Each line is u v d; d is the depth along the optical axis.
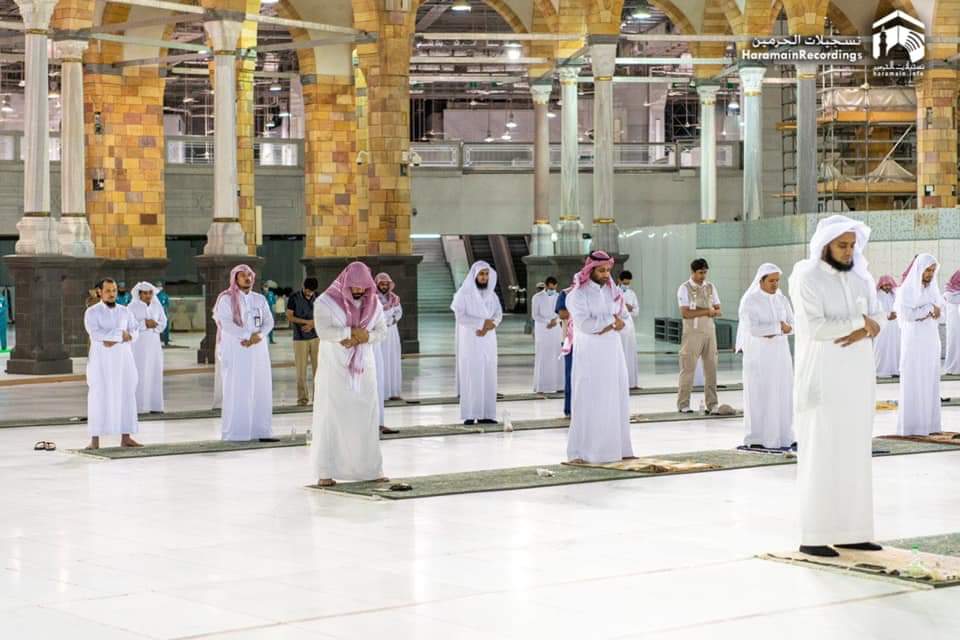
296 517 10.80
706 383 18.72
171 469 13.79
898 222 27.45
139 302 19.48
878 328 8.95
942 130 35.41
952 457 14.20
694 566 8.74
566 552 9.24
